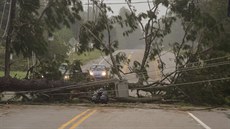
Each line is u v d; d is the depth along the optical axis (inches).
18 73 4291.3
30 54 2559.1
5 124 1427.2
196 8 2652.6
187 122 1545.3
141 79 2583.7
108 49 2736.2
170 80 2581.2
